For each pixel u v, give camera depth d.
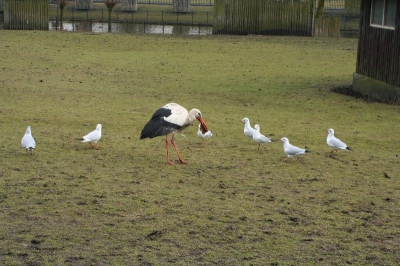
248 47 37.97
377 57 24.25
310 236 10.25
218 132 17.58
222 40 40.72
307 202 11.81
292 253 9.59
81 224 10.38
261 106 22.14
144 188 12.24
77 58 31.64
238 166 14.07
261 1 43.84
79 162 13.88
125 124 18.06
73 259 9.12
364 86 25.20
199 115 14.07
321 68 31.59
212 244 9.80
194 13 54.34
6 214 10.66
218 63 32.03
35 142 14.88
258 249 9.69
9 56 31.06
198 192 12.15
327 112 21.34
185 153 15.06
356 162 14.82
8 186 12.03
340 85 27.09
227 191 12.27
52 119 18.34
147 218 10.72
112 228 10.24
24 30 41.88
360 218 11.09
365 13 25.12
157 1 62.31
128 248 9.55
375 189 12.75
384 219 11.09
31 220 10.46
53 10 53.81
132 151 15.03
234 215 10.98
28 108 19.86
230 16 44.03
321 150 15.88
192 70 29.77
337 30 44.28
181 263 9.12
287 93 24.83
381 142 17.09
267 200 11.84
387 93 23.62
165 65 30.84
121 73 28.27
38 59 30.67
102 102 21.58
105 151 14.92
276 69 30.86
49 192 11.80
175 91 24.59
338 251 9.73
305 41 41.50
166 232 10.16
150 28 46.91
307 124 19.20
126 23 48.59
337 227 10.66
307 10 43.72
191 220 10.68
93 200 11.45
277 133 17.70
